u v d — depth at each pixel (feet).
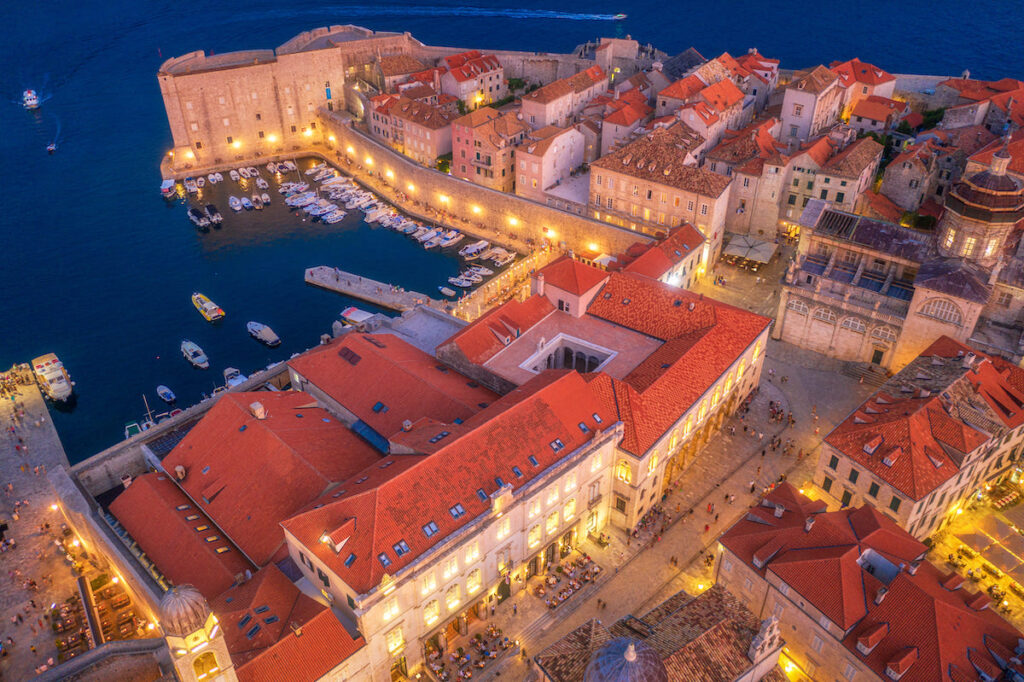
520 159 546.26
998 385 322.34
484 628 277.44
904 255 382.63
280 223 590.14
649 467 305.32
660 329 363.56
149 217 601.62
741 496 329.52
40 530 340.80
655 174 480.23
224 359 456.45
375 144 627.87
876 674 226.58
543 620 280.72
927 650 222.89
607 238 499.92
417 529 245.24
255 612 234.79
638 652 184.34
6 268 544.62
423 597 247.29
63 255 557.33
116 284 526.16
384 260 542.57
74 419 417.69
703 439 352.08
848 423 312.09
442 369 352.90
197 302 495.82
